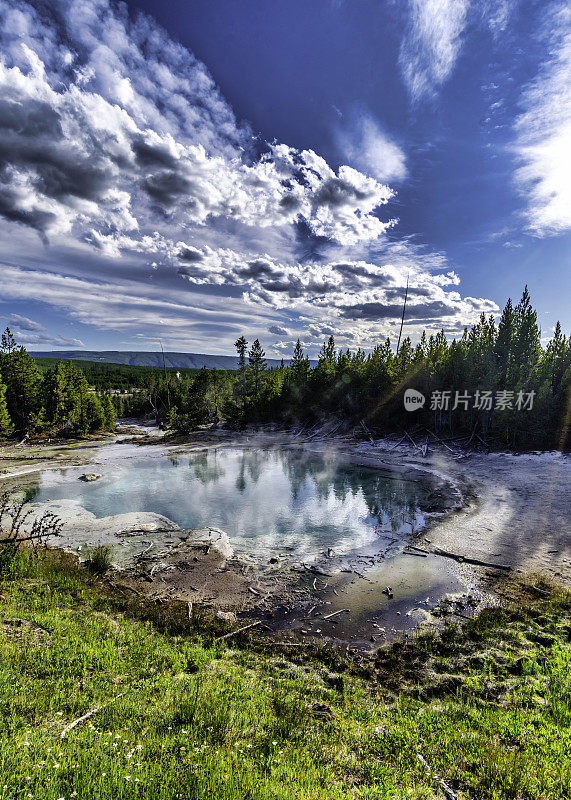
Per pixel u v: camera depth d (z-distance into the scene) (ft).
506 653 34.58
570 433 135.13
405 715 25.93
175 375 364.99
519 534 66.59
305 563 58.18
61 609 39.27
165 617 41.45
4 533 65.31
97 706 22.29
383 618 43.75
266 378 279.90
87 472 122.31
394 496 95.45
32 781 13.92
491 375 151.53
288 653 36.76
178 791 14.42
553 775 18.29
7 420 164.96
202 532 69.87
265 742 20.48
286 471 127.24
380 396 189.06
